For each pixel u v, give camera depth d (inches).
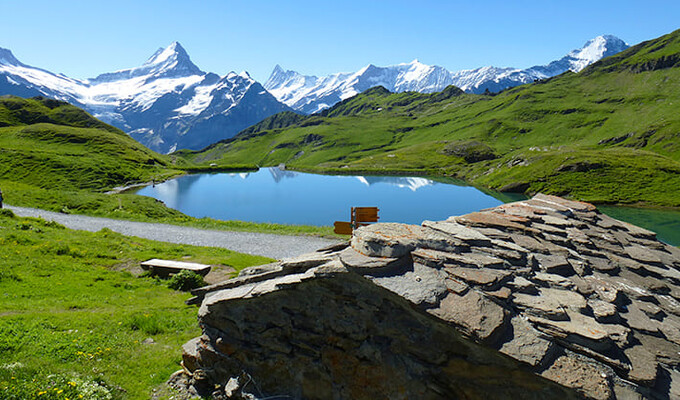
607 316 276.7
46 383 390.0
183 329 628.7
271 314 367.9
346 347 329.4
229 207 3629.4
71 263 965.8
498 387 271.3
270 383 369.4
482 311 254.2
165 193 4594.0
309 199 4151.1
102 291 804.0
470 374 279.6
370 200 4097.0
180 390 427.5
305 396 354.0
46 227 1354.6
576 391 228.2
